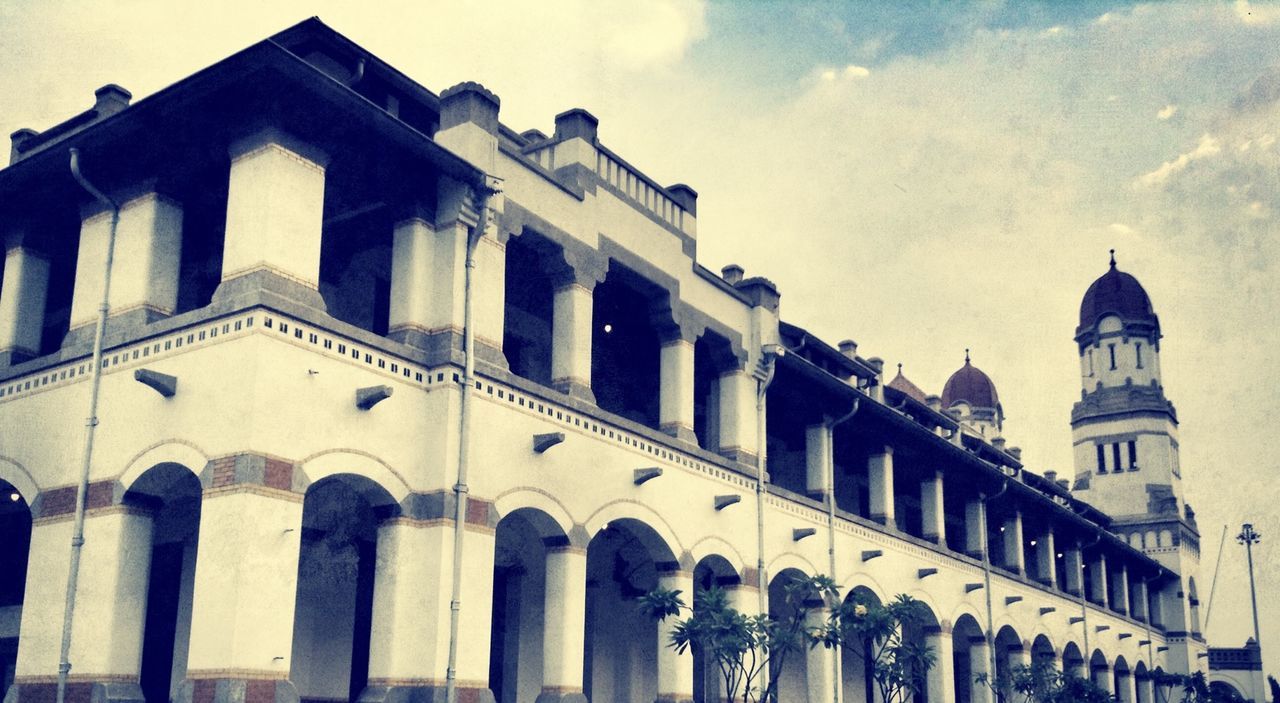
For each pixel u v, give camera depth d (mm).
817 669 25766
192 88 15711
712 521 22953
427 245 17828
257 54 14914
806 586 20656
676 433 22531
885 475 29641
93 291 17500
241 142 16047
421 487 16953
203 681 14195
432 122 19828
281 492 14867
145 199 17203
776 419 29062
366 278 20109
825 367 31609
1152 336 52031
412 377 17125
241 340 15117
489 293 18281
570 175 20906
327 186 17969
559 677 18594
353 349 16281
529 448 18500
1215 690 48438
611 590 25062
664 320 22891
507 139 21797
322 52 17969
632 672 24844
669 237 23172
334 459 15695
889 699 24094
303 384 15445
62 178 18016
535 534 22469
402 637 16312
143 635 16109
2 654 19812
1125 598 46656
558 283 20375
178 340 15922
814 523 26344
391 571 16469
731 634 18797
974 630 33625
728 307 24844
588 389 20234
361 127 16469
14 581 19859
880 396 34656
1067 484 48188
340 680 18938
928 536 31969
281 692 14469
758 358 25203
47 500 17062
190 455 15289
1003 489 34531
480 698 16641
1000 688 31875
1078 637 40219
